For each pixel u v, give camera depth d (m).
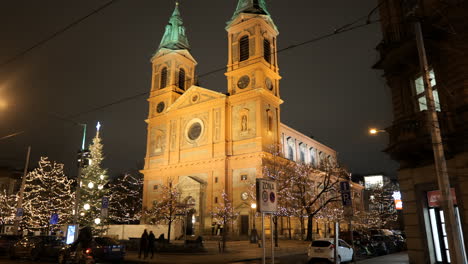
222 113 49.38
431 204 16.16
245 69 49.38
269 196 11.71
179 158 52.16
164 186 49.50
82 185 42.50
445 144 14.24
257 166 44.44
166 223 46.22
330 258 20.69
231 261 23.62
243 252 29.84
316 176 53.31
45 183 51.34
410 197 17.00
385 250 30.75
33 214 49.66
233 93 50.28
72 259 19.44
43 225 50.50
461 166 13.95
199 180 48.25
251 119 47.28
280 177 42.78
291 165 45.72
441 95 15.18
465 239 13.69
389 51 16.75
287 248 32.72
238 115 48.56
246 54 50.72
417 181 16.67
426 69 12.30
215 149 48.56
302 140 67.94
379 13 18.97
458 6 14.64
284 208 40.91
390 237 34.91
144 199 54.53
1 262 23.42
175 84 58.25
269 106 49.06
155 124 57.72
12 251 26.31
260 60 48.44
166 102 57.53
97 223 40.75
